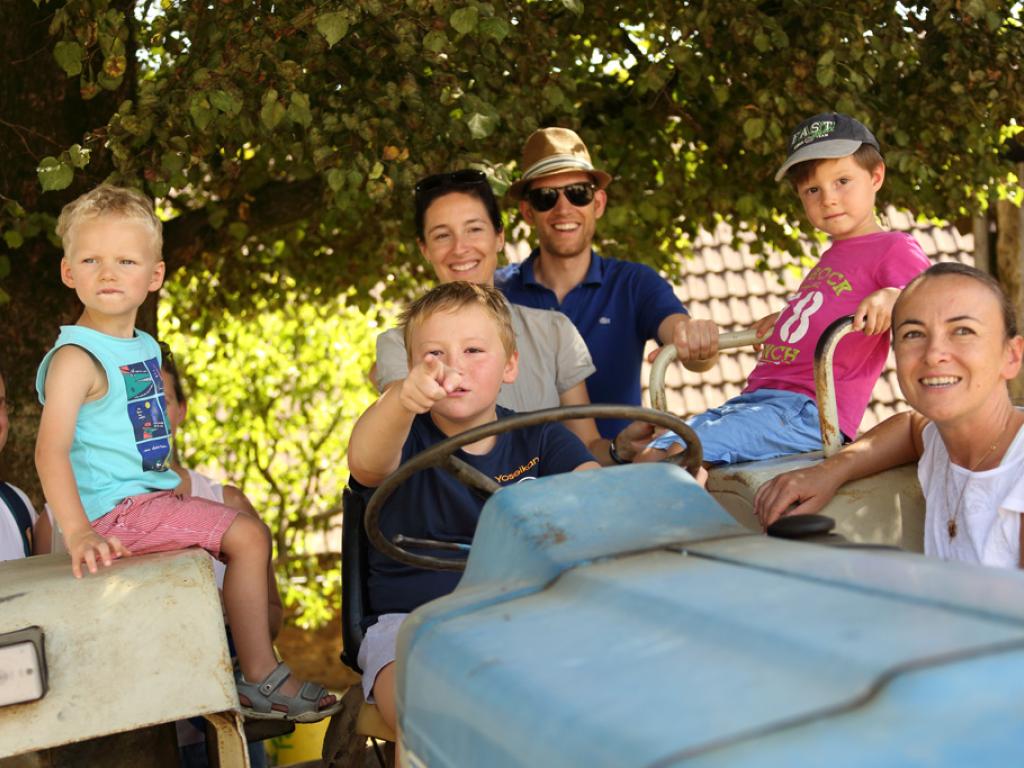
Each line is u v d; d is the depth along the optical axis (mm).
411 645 1487
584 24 5598
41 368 2439
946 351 2244
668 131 6188
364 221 6098
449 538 2385
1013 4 5520
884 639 995
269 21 4191
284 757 4512
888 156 5094
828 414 2641
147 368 2549
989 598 1099
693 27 4902
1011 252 9078
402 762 1556
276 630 3389
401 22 4215
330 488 9445
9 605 1963
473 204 3412
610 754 920
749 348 11242
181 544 2461
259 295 7473
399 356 3000
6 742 1908
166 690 2000
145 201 2592
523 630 1299
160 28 4535
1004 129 5957
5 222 4648
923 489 2506
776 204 6086
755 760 839
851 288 3045
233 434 9094
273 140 4652
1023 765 839
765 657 1020
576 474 1722
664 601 1230
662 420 1924
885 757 837
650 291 3863
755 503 2541
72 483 2285
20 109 4957
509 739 1085
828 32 4855
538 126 4754
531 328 3316
